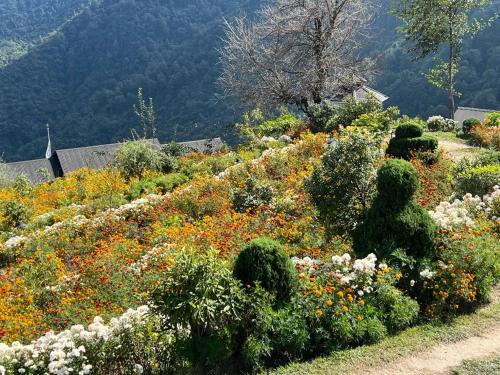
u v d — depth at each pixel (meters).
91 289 7.12
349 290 5.54
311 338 5.23
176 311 4.86
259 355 5.01
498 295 6.31
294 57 24.44
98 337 4.92
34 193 18.53
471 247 6.25
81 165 35.44
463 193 9.99
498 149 15.45
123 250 8.85
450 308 5.91
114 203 13.68
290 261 5.58
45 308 6.86
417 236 6.21
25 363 4.62
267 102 24.98
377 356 5.07
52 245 10.29
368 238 6.50
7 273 8.48
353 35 25.14
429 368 4.80
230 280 5.11
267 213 9.51
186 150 21.84
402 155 13.08
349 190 7.96
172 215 10.95
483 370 4.69
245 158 15.71
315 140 14.81
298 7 23.84
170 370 5.03
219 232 8.59
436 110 40.94
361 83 25.05
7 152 64.75
